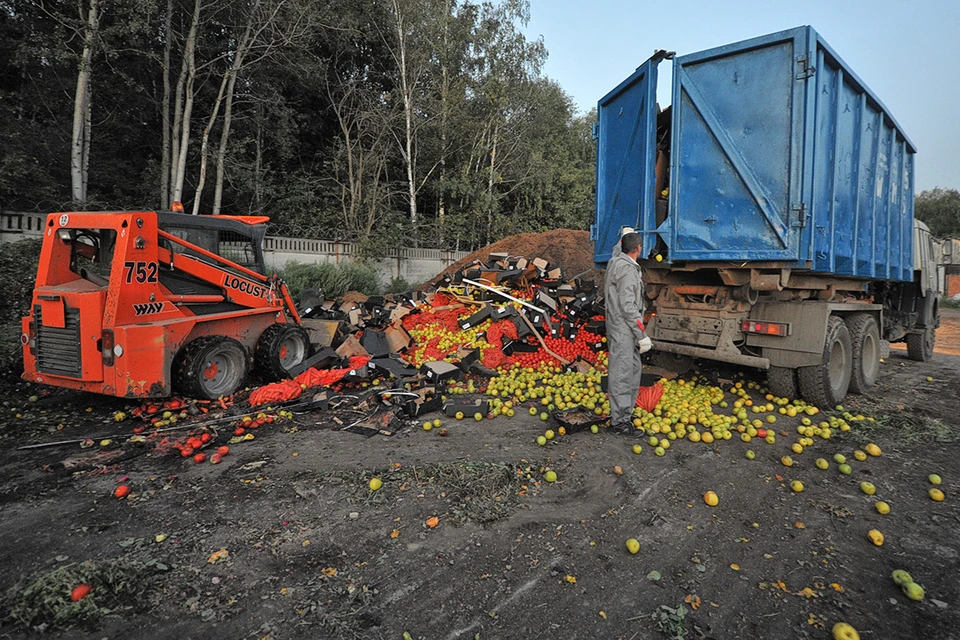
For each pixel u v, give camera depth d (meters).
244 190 18.89
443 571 2.78
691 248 5.72
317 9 18.12
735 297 6.04
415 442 4.88
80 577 2.59
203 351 5.88
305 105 23.08
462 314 10.09
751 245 5.31
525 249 16.84
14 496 3.66
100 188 17.06
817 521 3.41
